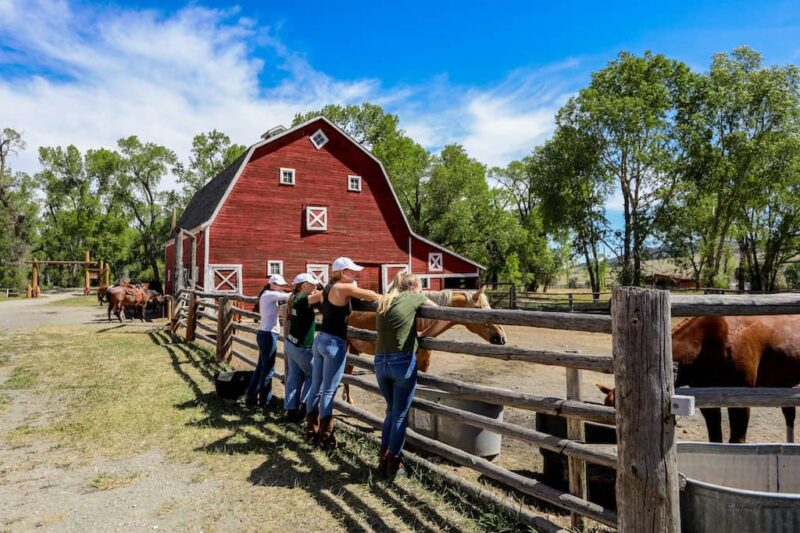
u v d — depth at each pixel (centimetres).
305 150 2352
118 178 5803
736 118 3142
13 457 473
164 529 342
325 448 492
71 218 5669
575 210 3362
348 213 2441
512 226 4300
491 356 381
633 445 271
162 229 5725
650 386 266
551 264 5284
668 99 3152
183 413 613
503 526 345
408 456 457
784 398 262
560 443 334
